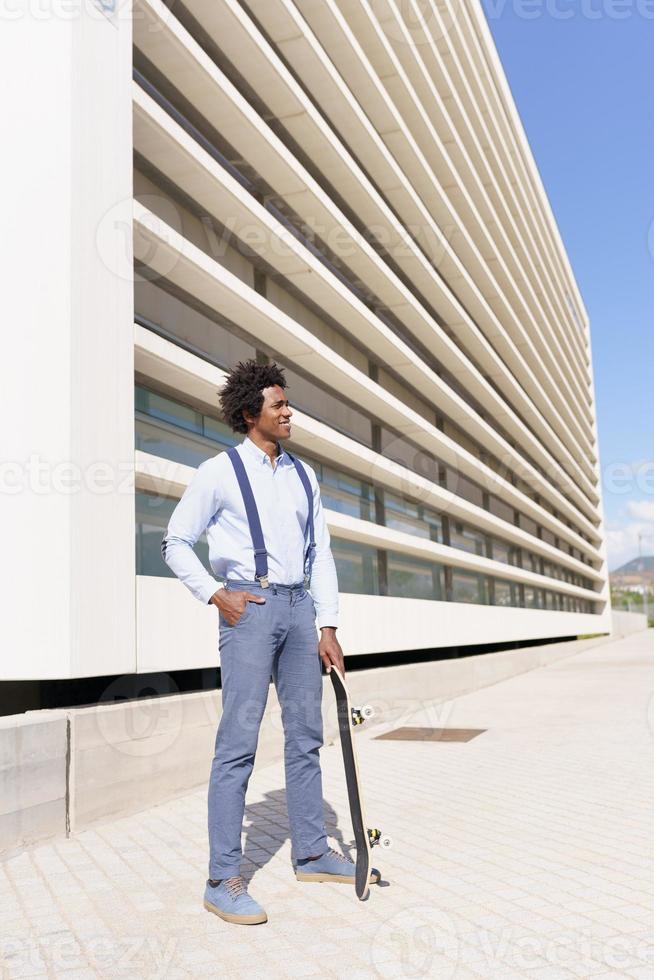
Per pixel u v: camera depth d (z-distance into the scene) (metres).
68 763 3.99
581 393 35.31
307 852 3.17
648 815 4.28
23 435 4.41
